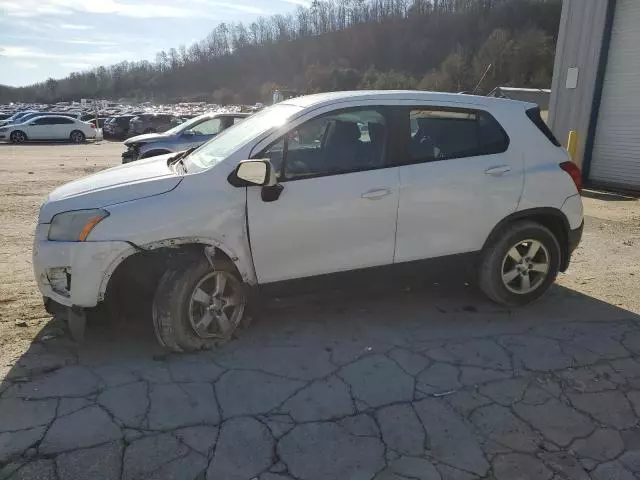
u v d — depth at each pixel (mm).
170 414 3051
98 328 4098
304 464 2678
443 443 2854
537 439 2898
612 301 4859
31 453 2707
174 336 3631
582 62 12203
